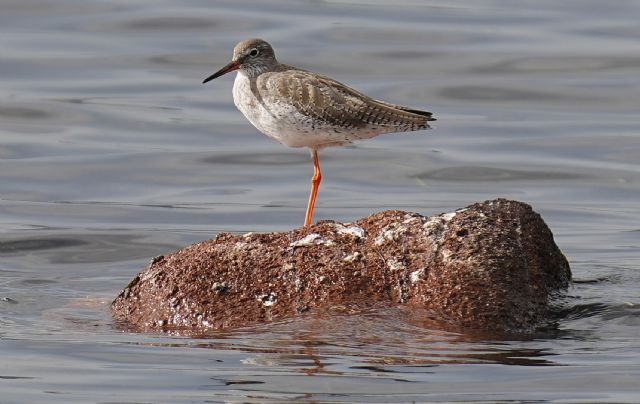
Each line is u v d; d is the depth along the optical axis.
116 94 23.70
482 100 23.52
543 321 11.94
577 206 18.64
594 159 20.77
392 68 24.83
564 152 21.11
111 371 10.78
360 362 10.66
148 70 24.81
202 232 17.38
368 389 10.13
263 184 19.86
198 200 18.97
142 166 20.38
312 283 11.62
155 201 18.91
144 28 26.94
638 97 23.56
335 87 13.68
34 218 17.94
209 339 11.31
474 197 19.11
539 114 22.91
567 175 20.09
